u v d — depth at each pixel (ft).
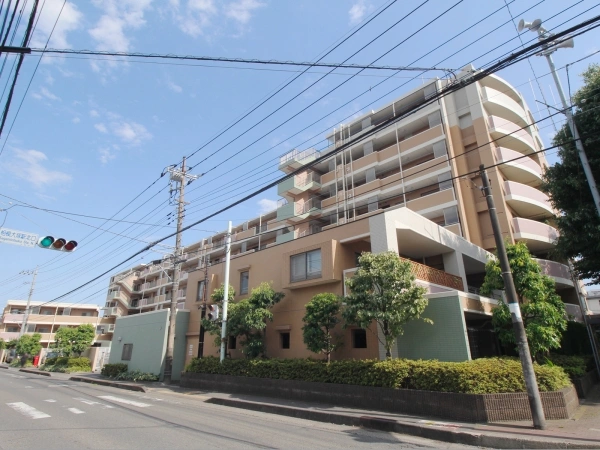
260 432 26.76
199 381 56.54
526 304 41.55
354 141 29.91
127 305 184.34
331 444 23.65
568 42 35.04
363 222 48.80
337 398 38.22
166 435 24.70
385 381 34.99
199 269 76.64
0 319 193.36
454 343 38.34
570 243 47.93
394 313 36.40
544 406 28.89
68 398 45.09
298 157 109.70
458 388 30.22
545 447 22.22
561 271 74.90
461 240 60.29
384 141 100.94
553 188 50.42
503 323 42.27
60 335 113.60
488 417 28.14
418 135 88.99
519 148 87.86
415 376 33.42
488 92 84.79
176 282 69.00
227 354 59.47
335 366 39.91
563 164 49.44
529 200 78.07
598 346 61.36
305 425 30.73
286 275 55.31
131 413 33.99
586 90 47.52
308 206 106.42
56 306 194.59
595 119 45.06
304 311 52.24
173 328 67.31
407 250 57.26
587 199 47.73
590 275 52.06
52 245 36.22
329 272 49.21
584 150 46.37
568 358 45.93
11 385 61.41
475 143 82.89
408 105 97.35
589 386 45.16
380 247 44.91
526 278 42.19
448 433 25.38
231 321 54.65
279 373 45.42
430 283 46.14
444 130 84.94
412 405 32.32
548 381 30.09
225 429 27.40
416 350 40.60
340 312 45.14
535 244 77.61
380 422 29.27
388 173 97.04
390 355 38.45
